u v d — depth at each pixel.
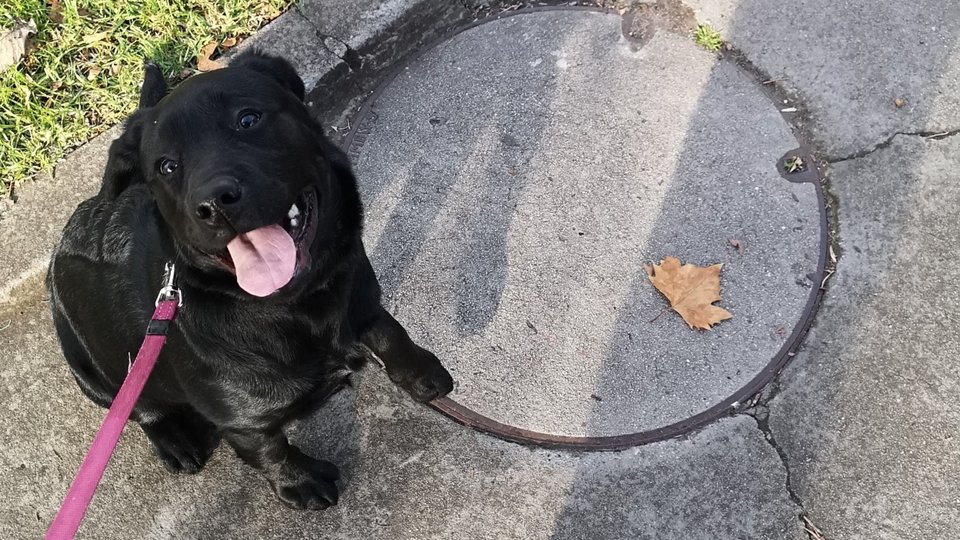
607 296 1.07
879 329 1.02
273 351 0.83
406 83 1.26
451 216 1.15
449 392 1.04
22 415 1.08
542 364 1.04
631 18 1.26
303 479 0.97
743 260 1.08
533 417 1.01
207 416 0.88
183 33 1.28
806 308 1.04
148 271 0.84
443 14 1.29
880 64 1.19
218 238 0.70
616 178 1.15
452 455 1.00
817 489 0.94
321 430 1.04
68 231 0.94
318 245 0.79
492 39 1.28
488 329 1.07
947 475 0.93
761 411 0.99
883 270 1.05
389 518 0.98
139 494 1.03
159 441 1.02
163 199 0.77
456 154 1.19
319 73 1.23
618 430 1.00
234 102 0.76
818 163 1.13
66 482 1.04
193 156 0.74
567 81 1.23
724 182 1.13
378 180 1.19
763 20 1.24
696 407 1.00
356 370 0.95
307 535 0.98
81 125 1.23
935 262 1.05
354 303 0.88
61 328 0.97
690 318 1.04
